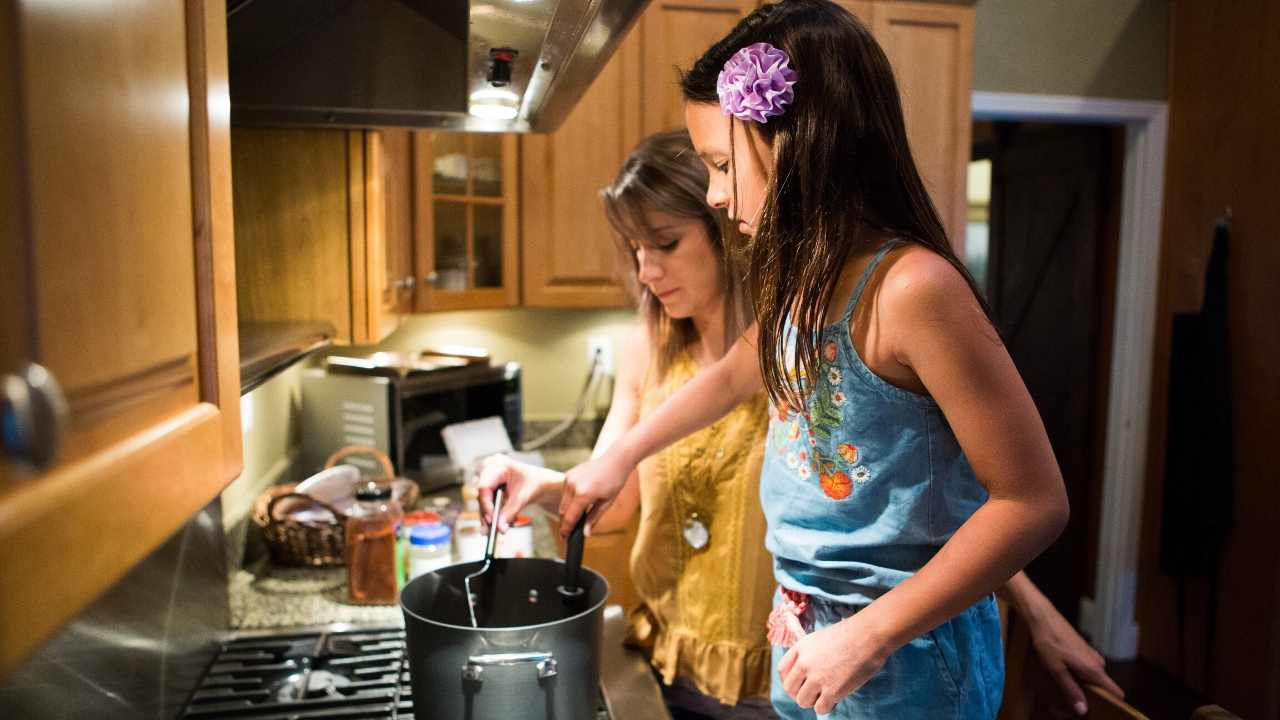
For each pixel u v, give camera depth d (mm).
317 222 1946
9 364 352
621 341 3117
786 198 865
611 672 1284
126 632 1020
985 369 785
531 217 2666
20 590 354
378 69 1392
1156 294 3387
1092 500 3654
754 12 933
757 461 1312
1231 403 3055
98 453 445
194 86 603
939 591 778
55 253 394
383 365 2406
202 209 610
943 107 2807
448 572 1062
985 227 4223
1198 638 3201
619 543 2031
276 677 1246
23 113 361
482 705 888
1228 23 3055
